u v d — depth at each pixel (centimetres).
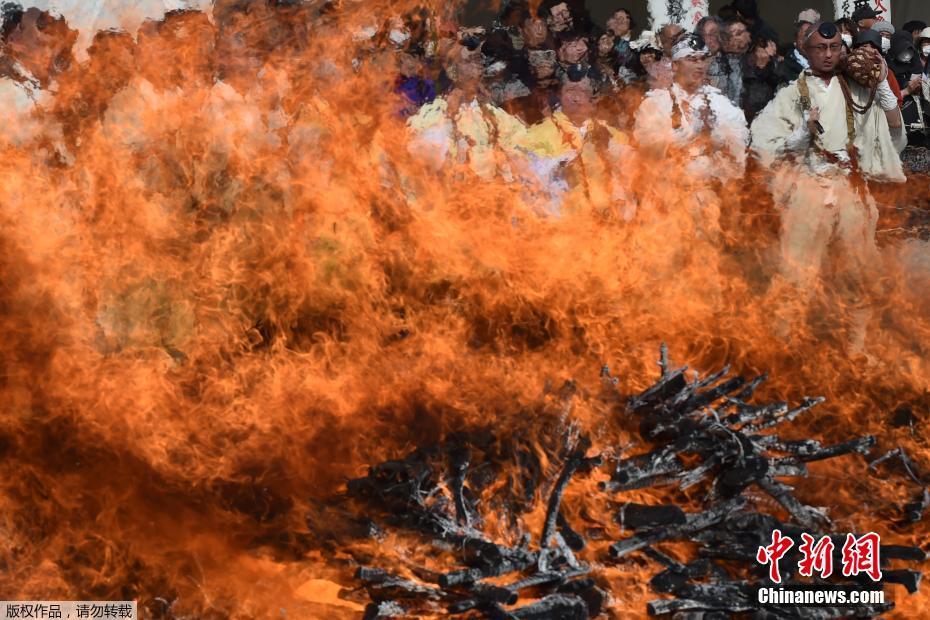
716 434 1780
